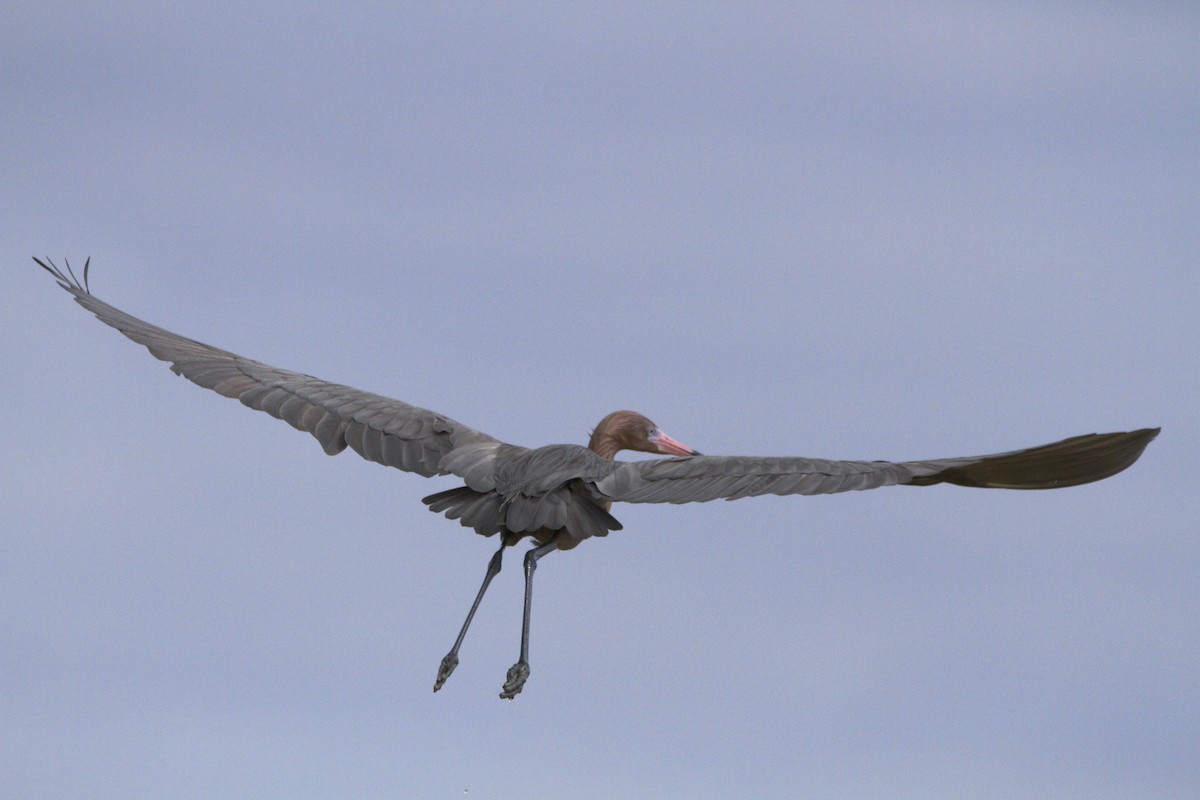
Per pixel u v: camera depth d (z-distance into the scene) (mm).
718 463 12750
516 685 12297
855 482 12078
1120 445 11469
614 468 13156
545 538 13430
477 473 13359
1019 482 12070
